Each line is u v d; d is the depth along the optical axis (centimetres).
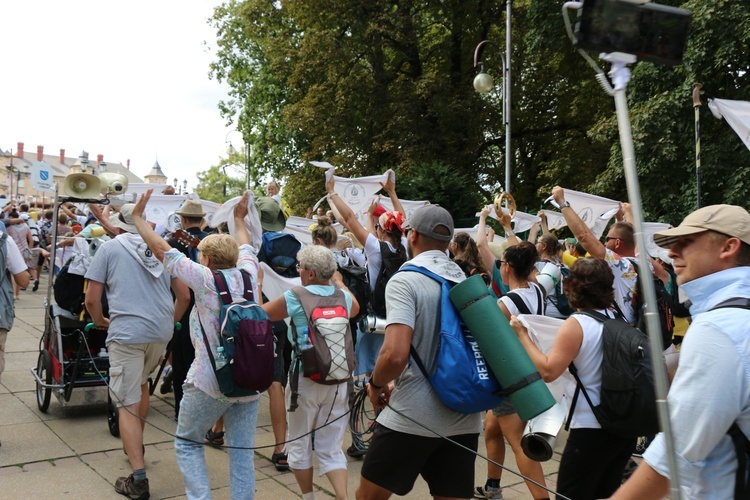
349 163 2052
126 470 426
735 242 165
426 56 2238
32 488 391
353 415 450
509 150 1481
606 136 1382
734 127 466
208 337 306
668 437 142
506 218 449
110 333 392
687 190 1246
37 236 1354
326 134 2045
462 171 1992
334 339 338
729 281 163
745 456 146
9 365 709
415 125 1970
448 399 241
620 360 254
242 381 293
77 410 560
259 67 2498
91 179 519
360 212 640
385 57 2269
